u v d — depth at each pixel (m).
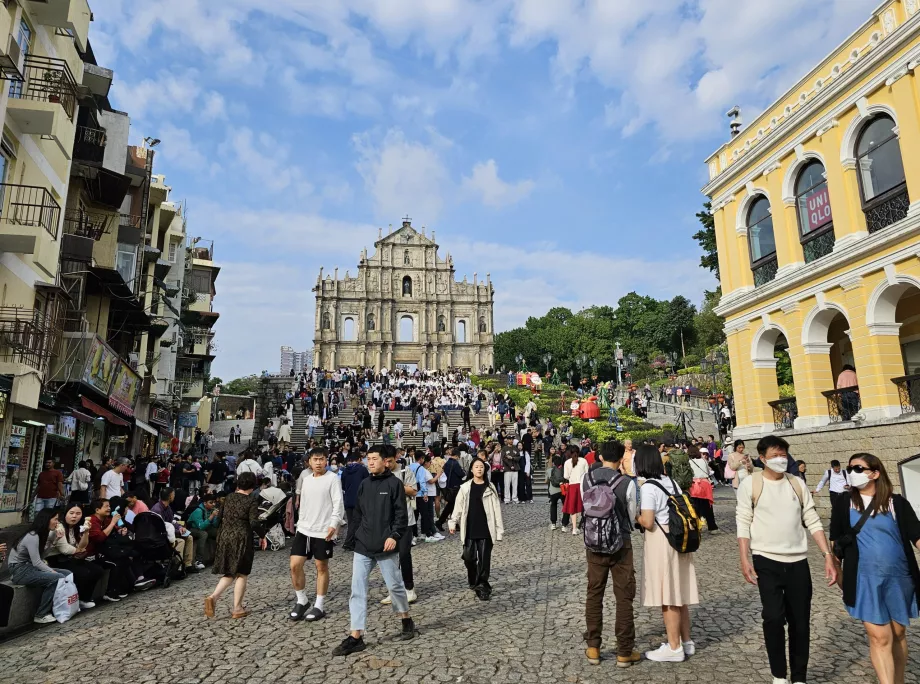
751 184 16.80
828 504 13.57
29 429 13.31
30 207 13.03
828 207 14.45
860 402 13.25
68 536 8.74
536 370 88.44
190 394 36.88
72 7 13.43
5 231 11.37
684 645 5.51
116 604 8.23
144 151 24.23
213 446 39.91
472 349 70.56
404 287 71.75
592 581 5.45
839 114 13.90
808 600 4.71
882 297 12.91
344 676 5.15
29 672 5.45
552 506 13.45
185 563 10.27
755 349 16.55
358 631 5.79
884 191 13.02
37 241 11.66
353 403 34.12
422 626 6.55
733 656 5.42
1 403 11.35
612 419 30.94
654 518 5.39
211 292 40.75
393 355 68.62
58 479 12.78
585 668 5.25
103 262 19.56
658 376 68.00
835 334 16.02
